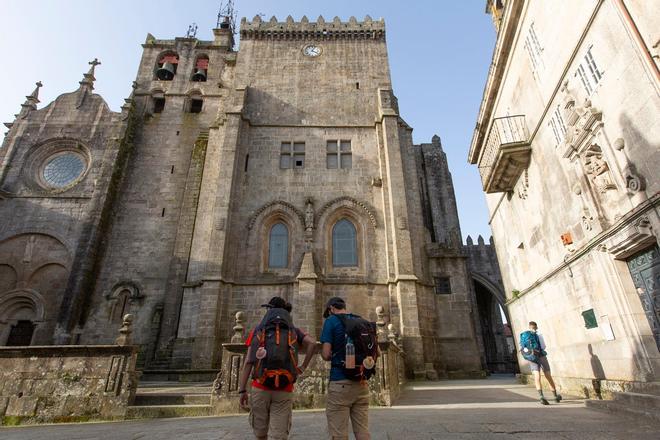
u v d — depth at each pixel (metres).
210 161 26.70
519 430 6.32
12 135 31.34
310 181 26.09
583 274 10.60
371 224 24.73
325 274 23.34
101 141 31.70
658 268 8.00
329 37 32.41
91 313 25.47
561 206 11.73
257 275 23.08
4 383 9.64
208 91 34.66
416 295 21.78
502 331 39.78
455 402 10.48
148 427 7.94
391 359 11.02
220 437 6.42
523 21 13.21
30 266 27.08
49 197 29.17
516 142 13.64
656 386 7.89
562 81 10.89
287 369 4.57
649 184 7.75
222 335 21.14
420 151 37.66
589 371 10.58
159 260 27.53
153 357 23.17
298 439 6.05
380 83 30.31
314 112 28.89
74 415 9.38
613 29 8.47
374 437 6.00
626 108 8.28
